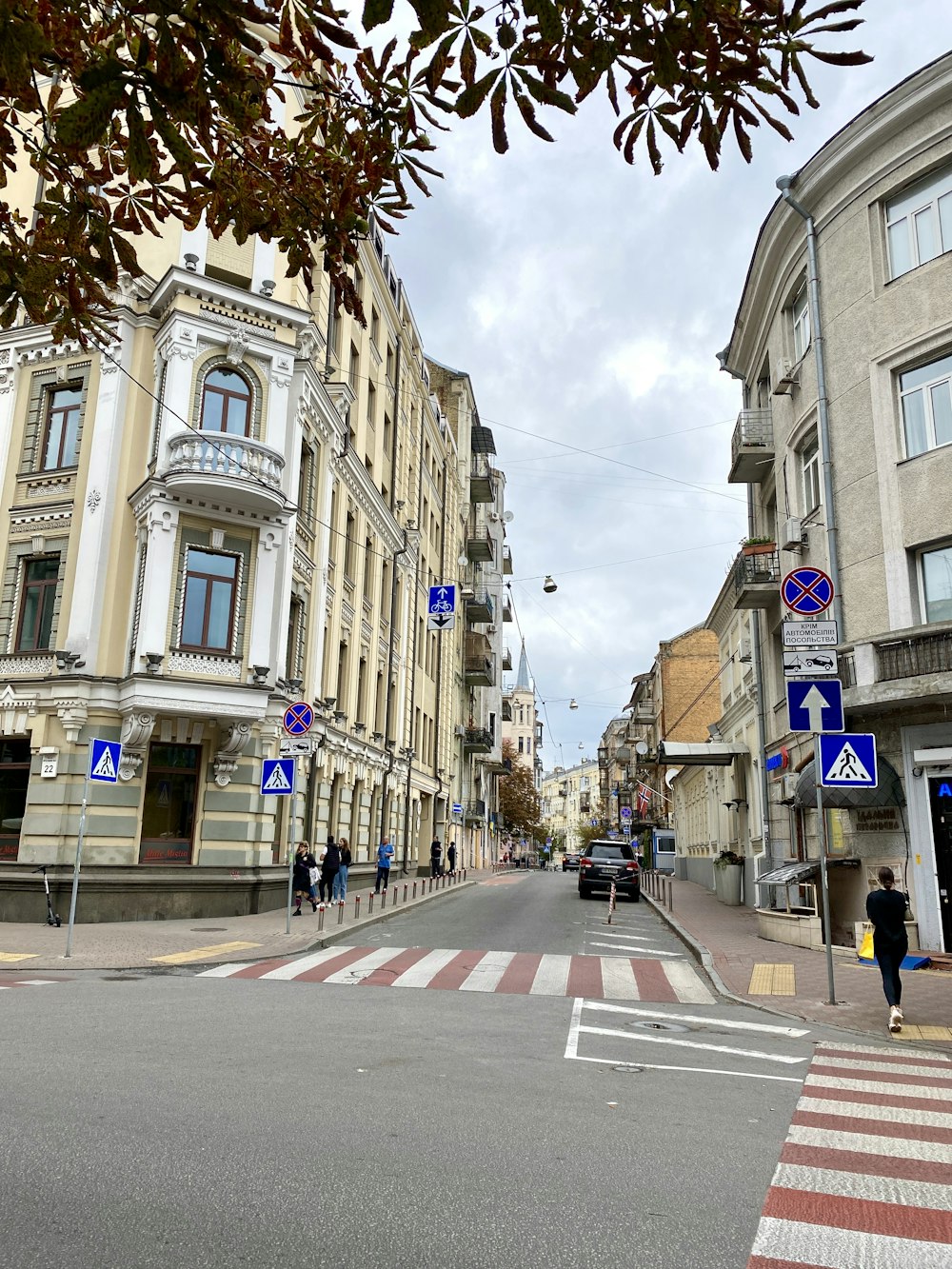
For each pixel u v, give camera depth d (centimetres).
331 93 381
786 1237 404
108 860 1794
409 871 3691
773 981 1230
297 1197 425
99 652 1886
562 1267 365
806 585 1157
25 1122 520
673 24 302
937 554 1534
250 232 421
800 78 319
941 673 1407
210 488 1864
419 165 399
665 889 3356
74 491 1973
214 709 1855
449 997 1056
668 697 5166
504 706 8275
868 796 1501
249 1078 634
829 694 1130
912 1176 489
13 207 1952
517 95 313
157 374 1975
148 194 402
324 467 2395
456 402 5350
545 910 2345
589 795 14838
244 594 1959
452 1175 460
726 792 3238
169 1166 458
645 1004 1070
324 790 2402
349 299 436
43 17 331
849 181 1738
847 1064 785
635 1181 463
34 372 2078
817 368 1770
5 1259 354
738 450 2186
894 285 1634
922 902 1455
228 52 330
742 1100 644
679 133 339
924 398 1580
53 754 1841
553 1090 640
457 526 5038
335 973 1220
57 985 1062
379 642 3169
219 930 1648
